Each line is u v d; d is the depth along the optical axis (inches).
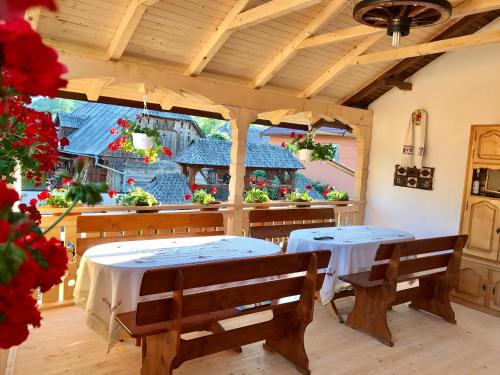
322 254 119.9
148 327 99.7
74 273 159.8
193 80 183.9
